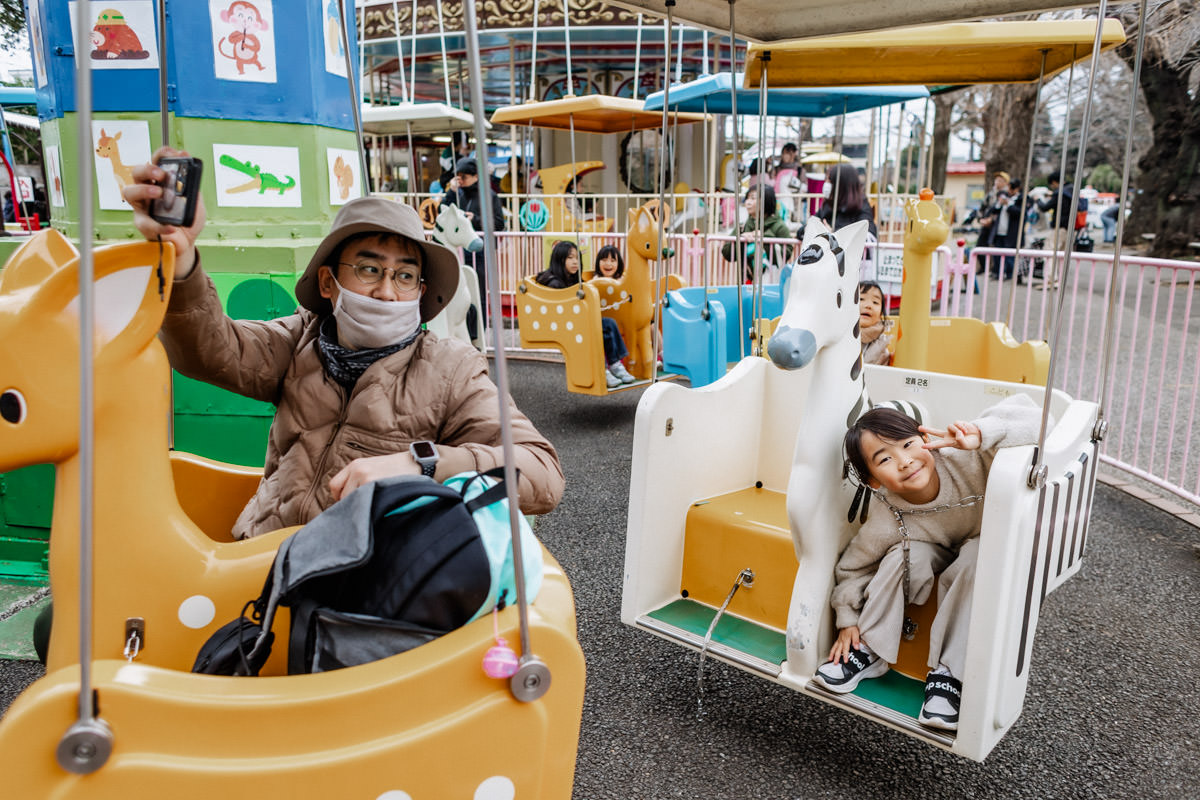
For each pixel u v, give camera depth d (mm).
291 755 1083
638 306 5762
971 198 37625
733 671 2729
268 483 1769
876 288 3467
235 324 1742
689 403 2521
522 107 7152
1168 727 2430
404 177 17062
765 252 6859
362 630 1215
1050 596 3301
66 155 3004
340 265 1677
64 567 1280
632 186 13242
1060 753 2299
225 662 1277
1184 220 19094
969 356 3998
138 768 1019
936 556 2047
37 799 996
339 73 3344
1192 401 4191
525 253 8266
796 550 2148
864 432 1981
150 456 1333
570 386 5555
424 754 1140
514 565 1163
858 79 3848
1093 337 8352
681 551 2605
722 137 12570
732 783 2160
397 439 1688
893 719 1945
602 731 2387
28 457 1213
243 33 2961
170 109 2902
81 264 896
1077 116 26688
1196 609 3189
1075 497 2096
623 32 11398
